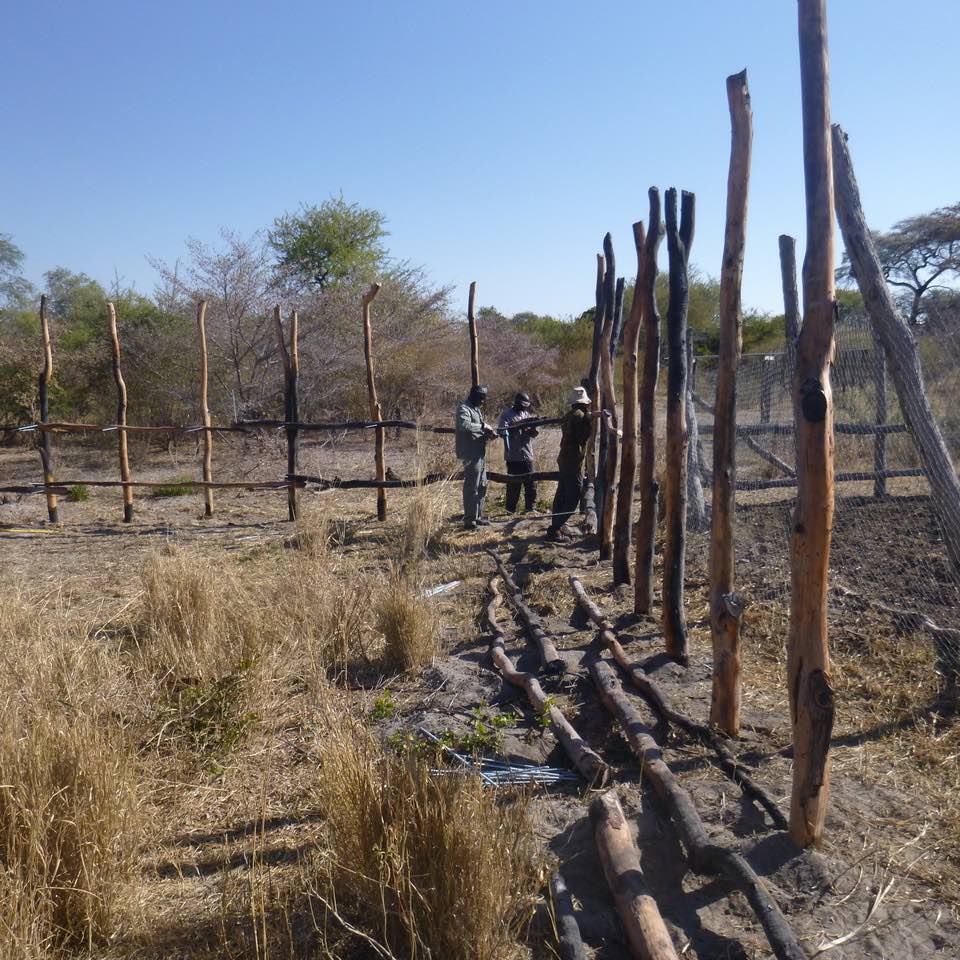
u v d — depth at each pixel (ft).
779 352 27.07
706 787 13.41
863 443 27.94
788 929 9.79
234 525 37.29
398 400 65.46
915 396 17.16
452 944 9.50
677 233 18.95
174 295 60.39
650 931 9.77
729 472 14.69
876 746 14.49
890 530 24.39
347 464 52.03
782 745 14.74
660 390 59.00
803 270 11.18
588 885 11.11
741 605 14.80
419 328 66.95
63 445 62.69
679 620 18.57
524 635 21.04
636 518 32.81
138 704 15.83
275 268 62.90
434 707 16.78
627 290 86.33
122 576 28.17
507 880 9.96
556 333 97.04
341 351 60.95
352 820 10.64
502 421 36.11
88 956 10.12
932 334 20.18
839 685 16.71
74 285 125.80
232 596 20.61
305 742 15.56
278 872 11.60
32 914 9.57
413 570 24.43
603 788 13.51
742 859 10.94
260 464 50.85
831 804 12.82
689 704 16.56
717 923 10.53
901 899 10.77
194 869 11.83
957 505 17.15
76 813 10.52
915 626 18.66
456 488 39.88
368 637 20.06
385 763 11.19
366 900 10.28
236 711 15.94
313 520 32.78
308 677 17.79
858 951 9.94
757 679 17.65
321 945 10.05
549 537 30.58
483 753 14.58
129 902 10.66
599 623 20.70
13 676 15.87
